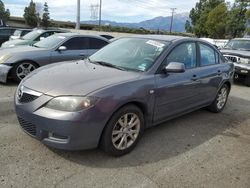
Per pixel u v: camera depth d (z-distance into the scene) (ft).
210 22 155.53
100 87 12.05
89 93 11.63
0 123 15.74
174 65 14.34
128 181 11.29
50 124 11.44
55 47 27.22
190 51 17.33
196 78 17.07
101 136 12.30
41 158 12.39
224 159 13.74
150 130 16.53
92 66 14.96
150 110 14.16
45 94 11.78
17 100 12.85
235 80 34.58
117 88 12.37
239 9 126.93
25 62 25.36
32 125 12.14
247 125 18.78
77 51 28.53
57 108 11.48
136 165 12.51
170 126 17.43
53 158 12.46
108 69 14.39
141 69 14.47
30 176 11.10
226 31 140.05
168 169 12.41
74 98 11.45
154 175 11.85
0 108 18.24
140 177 11.63
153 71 14.39
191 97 17.10
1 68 24.45
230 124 18.71
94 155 12.96
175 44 16.10
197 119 19.17
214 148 14.85
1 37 61.93
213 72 18.90
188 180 11.71
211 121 19.01
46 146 13.38
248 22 124.16
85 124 11.45
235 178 12.14
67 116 11.27
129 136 13.42
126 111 12.79
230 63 21.74
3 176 10.96
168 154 13.76
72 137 11.44
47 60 26.50
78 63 15.79
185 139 15.69
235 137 16.56
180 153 13.98
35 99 11.94
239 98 26.66
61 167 11.87
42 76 13.23
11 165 11.71
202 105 18.85
